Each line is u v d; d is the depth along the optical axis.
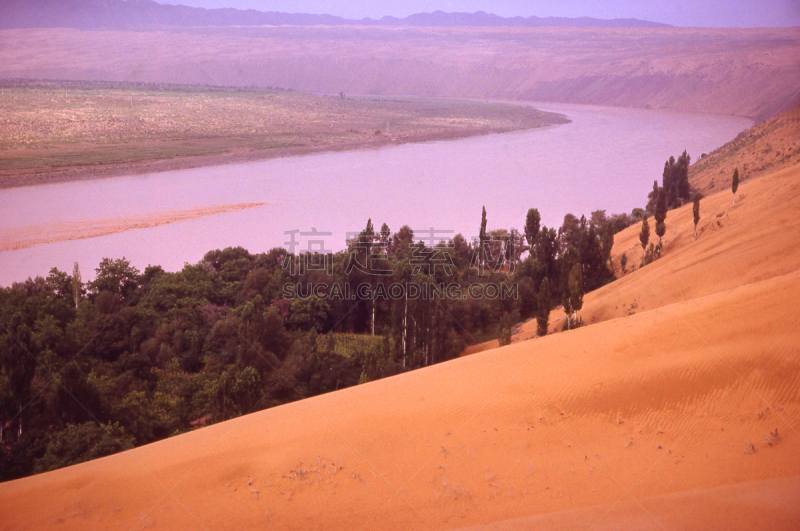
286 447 19.77
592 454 17.98
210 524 16.45
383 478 17.83
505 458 18.22
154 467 19.66
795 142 110.00
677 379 20.44
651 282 50.12
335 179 168.25
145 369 42.88
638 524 14.29
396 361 42.47
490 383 22.72
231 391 35.12
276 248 69.62
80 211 118.88
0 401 29.47
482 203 134.12
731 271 43.97
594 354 23.50
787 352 20.16
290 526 16.23
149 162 183.38
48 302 47.31
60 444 27.58
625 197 140.62
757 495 14.73
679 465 16.86
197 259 87.44
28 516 17.53
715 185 112.00
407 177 170.88
